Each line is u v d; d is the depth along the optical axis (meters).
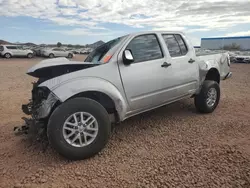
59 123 2.63
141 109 3.48
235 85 8.56
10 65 17.95
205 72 4.46
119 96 3.08
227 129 3.74
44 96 2.98
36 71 3.02
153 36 3.68
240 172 2.43
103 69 3.01
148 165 2.65
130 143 3.30
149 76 3.43
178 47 4.03
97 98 3.14
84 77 2.87
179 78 3.90
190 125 3.99
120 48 3.22
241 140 3.28
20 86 8.30
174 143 3.26
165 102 3.81
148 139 3.44
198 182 2.28
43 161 2.80
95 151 2.85
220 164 2.60
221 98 6.14
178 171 2.49
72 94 2.71
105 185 2.29
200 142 3.25
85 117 2.82
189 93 4.19
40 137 3.09
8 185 2.32
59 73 3.13
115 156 2.91
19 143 3.33
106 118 2.90
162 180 2.34
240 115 4.52
